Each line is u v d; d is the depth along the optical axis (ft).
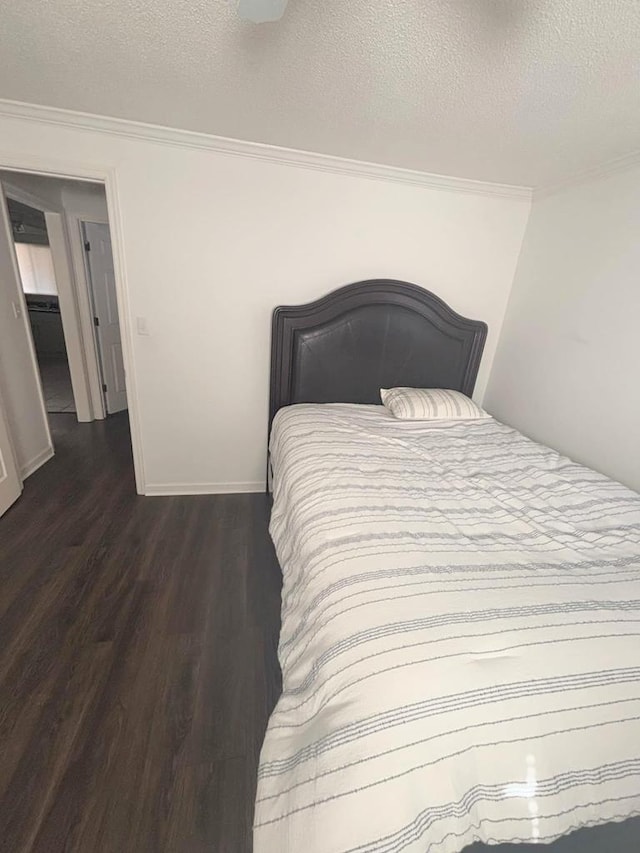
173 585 6.12
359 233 7.66
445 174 7.40
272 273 7.61
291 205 7.23
